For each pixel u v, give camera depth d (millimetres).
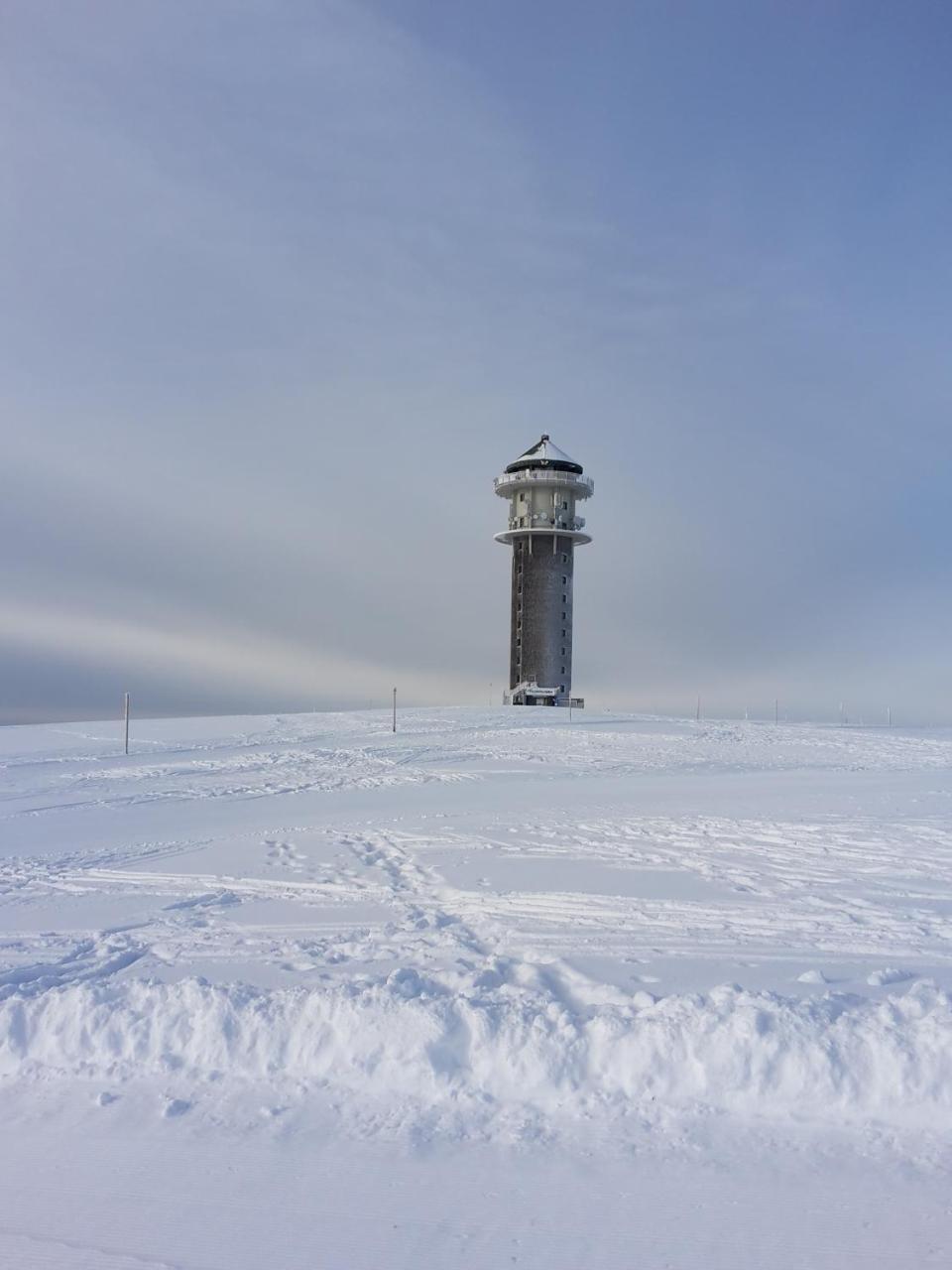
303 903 9984
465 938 8164
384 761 30375
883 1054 5004
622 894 9922
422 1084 5289
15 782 25984
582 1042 5359
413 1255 3908
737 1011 5422
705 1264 3809
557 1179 4410
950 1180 4301
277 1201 4301
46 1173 4566
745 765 29656
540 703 69625
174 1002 6008
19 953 8086
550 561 72438
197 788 23891
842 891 10031
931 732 48031
